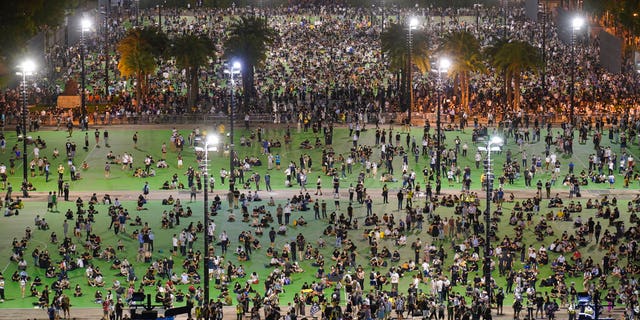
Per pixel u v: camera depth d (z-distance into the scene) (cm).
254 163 19138
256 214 16350
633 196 17738
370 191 17975
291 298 14138
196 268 14800
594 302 13038
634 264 15050
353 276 14425
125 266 14850
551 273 14950
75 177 18538
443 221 16212
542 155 19625
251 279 14525
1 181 18438
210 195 17725
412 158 19375
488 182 13912
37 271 14900
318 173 18838
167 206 17225
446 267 15100
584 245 15738
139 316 11838
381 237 15962
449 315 13438
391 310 13675
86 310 13700
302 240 15312
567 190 18050
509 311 13812
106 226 16300
